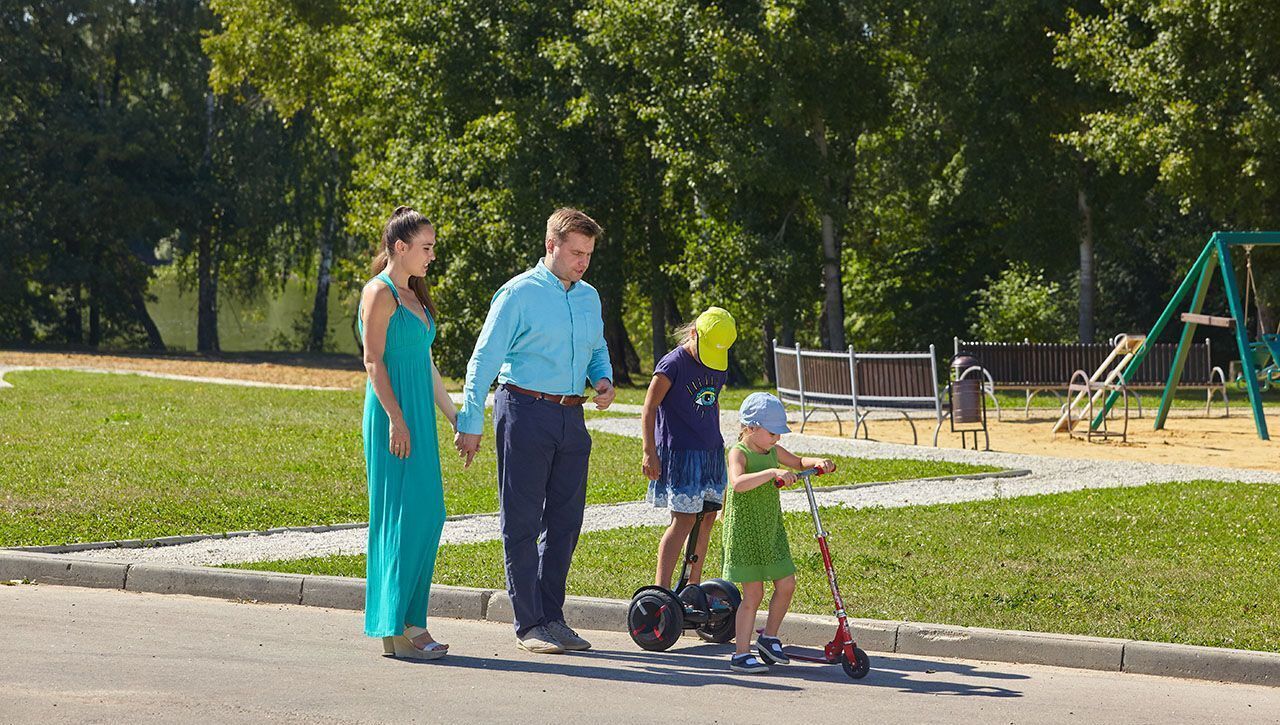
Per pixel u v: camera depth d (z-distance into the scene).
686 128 49.28
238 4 75.50
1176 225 56.38
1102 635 11.62
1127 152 42.59
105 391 40.41
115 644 10.75
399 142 56.59
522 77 53.50
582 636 12.20
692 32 48.28
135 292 94.19
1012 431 31.86
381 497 10.91
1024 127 50.84
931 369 27.56
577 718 8.79
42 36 86.44
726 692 9.80
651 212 56.91
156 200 86.19
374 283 11.00
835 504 19.45
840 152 59.06
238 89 88.94
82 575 14.00
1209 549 15.84
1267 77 39.44
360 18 58.19
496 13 53.88
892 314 70.25
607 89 50.38
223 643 11.05
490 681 9.95
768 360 66.25
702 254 51.62
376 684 9.69
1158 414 32.25
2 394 38.03
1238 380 34.69
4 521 16.62
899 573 14.28
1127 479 22.41
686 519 12.45
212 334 95.50
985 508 18.88
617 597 13.04
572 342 11.52
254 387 44.16
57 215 85.94
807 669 10.84
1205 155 40.12
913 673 10.77
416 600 10.85
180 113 90.12
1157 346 34.06
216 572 13.62
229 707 8.76
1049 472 23.25
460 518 18.31
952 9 49.31
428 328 11.24
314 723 8.45
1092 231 54.25
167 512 17.84
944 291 67.25
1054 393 43.16
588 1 52.50
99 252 91.44
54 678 9.38
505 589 13.08
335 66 60.28
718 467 12.33
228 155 90.44
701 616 11.65
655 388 12.18
